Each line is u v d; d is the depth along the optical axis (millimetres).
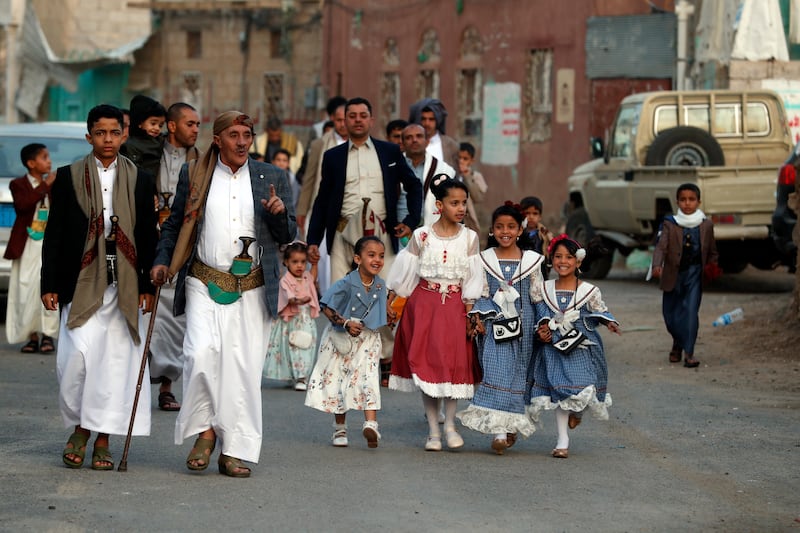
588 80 37062
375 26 45688
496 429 10812
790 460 10820
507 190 40094
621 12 36250
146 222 10047
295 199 22578
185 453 10773
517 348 10984
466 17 41469
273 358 14633
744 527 8570
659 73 35312
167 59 52500
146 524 8336
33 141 20016
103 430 9836
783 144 26391
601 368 11109
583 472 10297
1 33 49156
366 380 11297
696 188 16281
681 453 11117
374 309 11398
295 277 14609
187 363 9695
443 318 11078
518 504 9109
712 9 29484
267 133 25141
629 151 26344
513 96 39750
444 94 42500
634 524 8594
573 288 11016
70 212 9906
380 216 14352
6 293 19359
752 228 23656
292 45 50094
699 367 16156
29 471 9852
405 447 11367
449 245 11164
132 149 12477
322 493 9359
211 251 9773
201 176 9836
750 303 21109
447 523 8508
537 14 38688
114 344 9930
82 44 53500
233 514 8648
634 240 25984
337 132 16812
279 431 12016
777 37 28219
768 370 15664
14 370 15328
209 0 50719
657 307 21906
